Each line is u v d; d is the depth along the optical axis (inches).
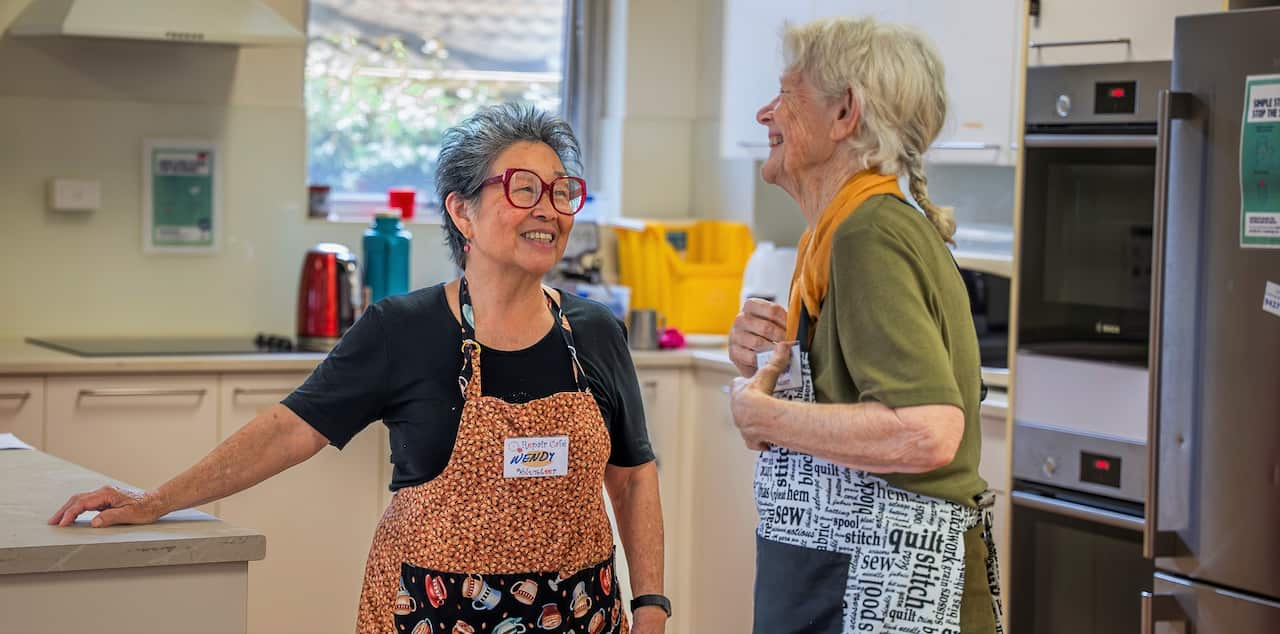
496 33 186.7
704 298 177.9
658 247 178.4
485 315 78.7
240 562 71.8
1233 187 99.3
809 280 73.4
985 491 74.4
